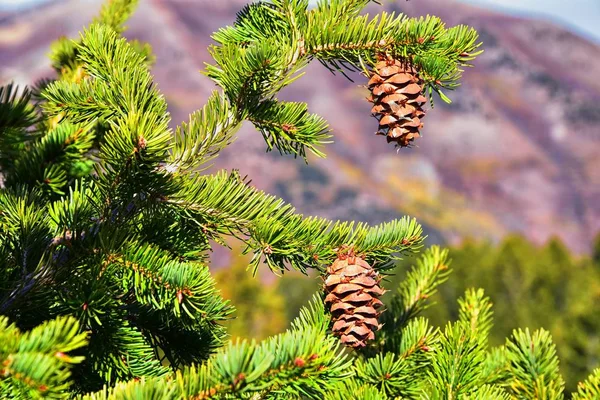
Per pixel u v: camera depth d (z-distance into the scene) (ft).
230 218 4.25
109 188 4.17
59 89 4.30
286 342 3.90
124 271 4.18
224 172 4.27
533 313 60.90
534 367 4.35
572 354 32.32
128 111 4.21
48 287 4.19
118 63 4.29
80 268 4.19
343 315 4.22
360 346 4.21
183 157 4.24
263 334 35.45
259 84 4.26
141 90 4.21
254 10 4.44
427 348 4.52
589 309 33.22
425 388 4.43
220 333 4.50
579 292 58.54
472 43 4.30
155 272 4.17
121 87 4.25
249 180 4.27
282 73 4.31
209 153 4.26
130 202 4.20
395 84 4.30
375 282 4.24
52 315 4.26
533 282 65.77
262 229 4.25
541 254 71.05
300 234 4.27
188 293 4.17
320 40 4.31
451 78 4.31
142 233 4.34
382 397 4.28
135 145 4.08
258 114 4.29
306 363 3.87
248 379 3.86
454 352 4.33
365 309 4.21
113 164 4.13
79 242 4.19
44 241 4.28
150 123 4.09
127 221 4.24
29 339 3.76
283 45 4.33
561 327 34.09
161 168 4.21
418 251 4.36
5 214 4.37
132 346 4.32
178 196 4.21
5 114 3.87
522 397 4.34
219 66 4.28
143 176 4.14
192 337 4.50
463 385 4.30
